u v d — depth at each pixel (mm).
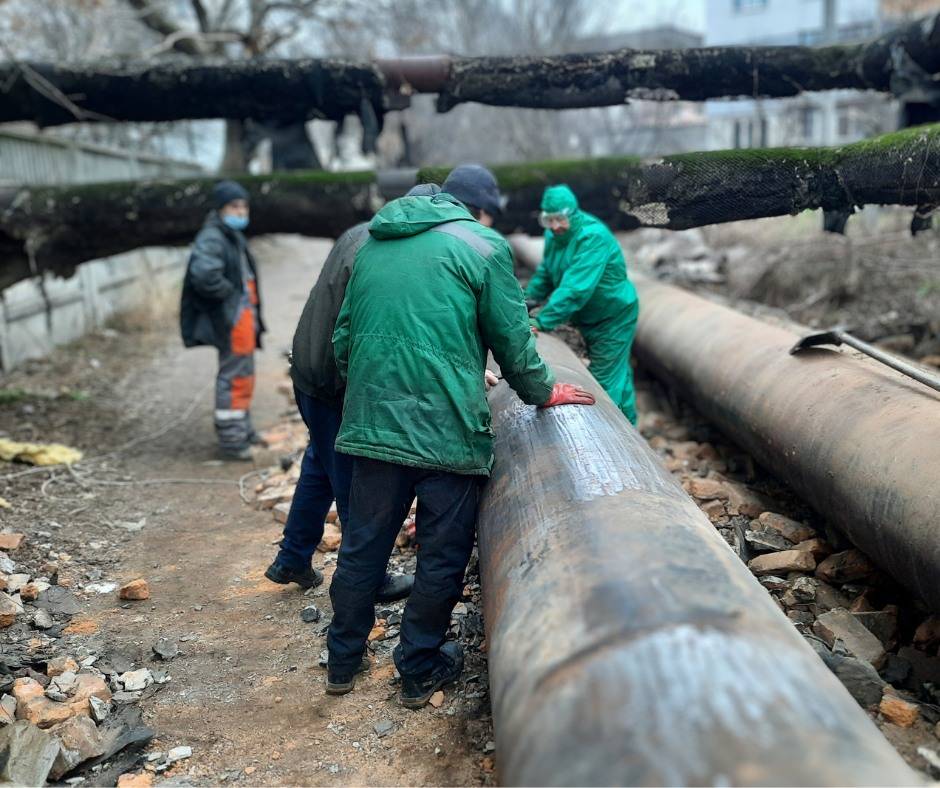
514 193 6188
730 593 2057
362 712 3104
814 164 4281
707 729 1614
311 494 3766
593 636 1945
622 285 4883
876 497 3277
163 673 3400
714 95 5875
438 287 2795
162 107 6668
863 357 4422
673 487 2803
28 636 3641
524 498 2801
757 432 4496
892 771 1595
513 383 3074
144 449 6449
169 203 6539
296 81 6312
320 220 6641
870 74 5750
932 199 3934
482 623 3521
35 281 9188
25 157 9789
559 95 5996
